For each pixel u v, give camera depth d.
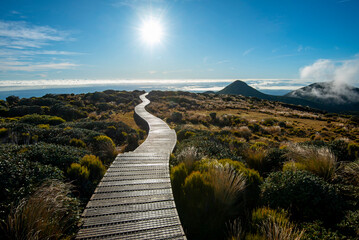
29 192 3.27
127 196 3.60
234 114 28.67
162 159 5.95
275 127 18.48
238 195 4.00
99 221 2.87
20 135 8.91
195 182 4.15
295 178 4.07
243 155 7.35
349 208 3.50
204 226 3.43
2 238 2.48
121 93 50.50
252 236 2.79
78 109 24.55
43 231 2.58
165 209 3.23
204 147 7.43
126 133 12.66
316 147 6.36
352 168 4.74
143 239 2.55
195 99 46.62
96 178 5.13
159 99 44.28
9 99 31.56
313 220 3.29
